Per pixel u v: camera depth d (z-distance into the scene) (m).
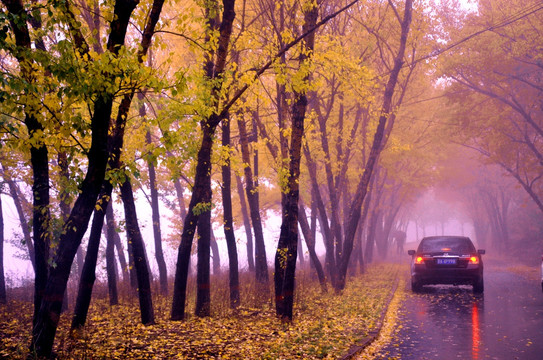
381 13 19.39
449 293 16.05
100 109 6.14
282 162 12.75
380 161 26.81
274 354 7.37
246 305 12.48
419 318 11.09
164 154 6.98
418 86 25.64
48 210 7.31
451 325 10.02
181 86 6.37
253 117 14.05
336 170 19.56
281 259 10.70
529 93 26.66
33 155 7.14
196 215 9.91
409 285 19.11
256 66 10.67
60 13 6.02
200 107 7.48
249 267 25.28
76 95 5.74
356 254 23.89
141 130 8.39
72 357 6.91
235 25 13.90
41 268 7.33
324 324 9.97
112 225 13.73
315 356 7.30
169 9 13.49
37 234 7.33
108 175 6.94
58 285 6.36
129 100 7.35
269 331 9.29
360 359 7.38
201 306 10.95
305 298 13.77
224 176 12.53
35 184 7.18
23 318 11.19
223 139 11.90
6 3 6.14
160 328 9.55
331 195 18.88
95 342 8.30
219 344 8.16
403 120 27.64
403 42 16.72
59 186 7.52
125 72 5.95
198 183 10.08
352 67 10.66
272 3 12.42
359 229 24.70
